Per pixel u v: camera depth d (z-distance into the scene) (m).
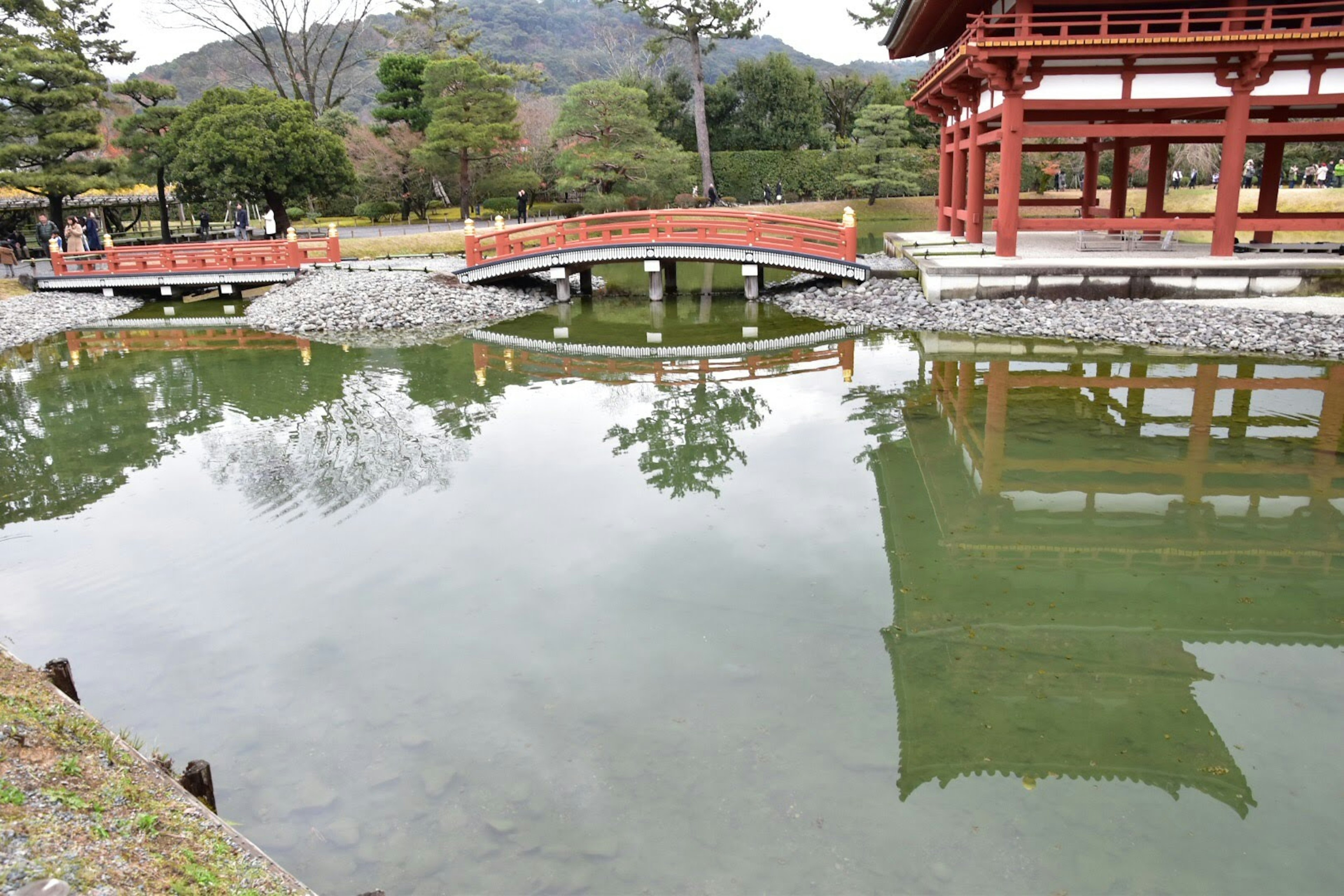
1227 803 5.57
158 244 35.91
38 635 7.95
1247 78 18.56
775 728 6.43
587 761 6.08
